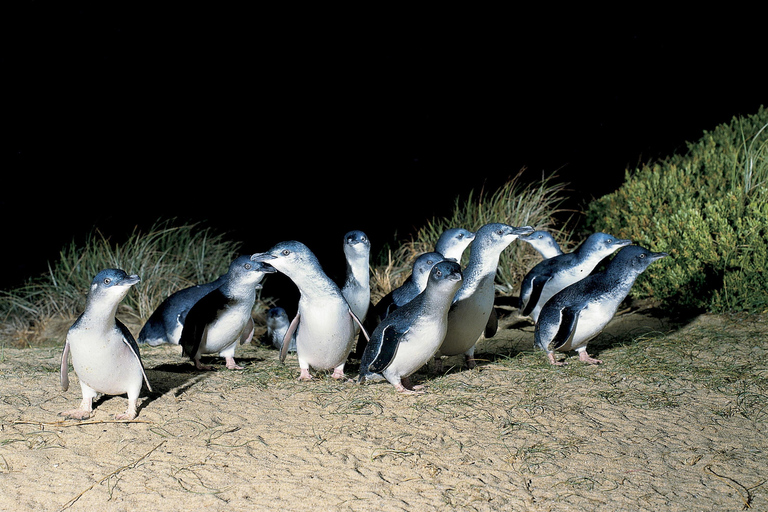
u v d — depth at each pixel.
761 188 8.43
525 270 10.16
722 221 8.16
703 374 5.96
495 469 4.36
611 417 5.12
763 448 4.67
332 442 4.67
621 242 7.25
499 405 5.27
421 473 4.31
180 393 5.54
